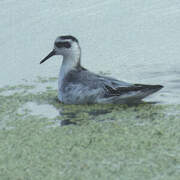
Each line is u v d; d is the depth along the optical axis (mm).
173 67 19672
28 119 15539
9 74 20328
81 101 16453
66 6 26250
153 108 15789
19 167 12062
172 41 22203
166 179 10969
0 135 14305
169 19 24344
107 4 26422
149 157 12094
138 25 23875
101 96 16203
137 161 11930
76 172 11586
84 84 16297
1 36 23500
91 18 24750
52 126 14789
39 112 16172
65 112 15961
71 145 13133
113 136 13523
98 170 11594
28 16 25188
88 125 14562
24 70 20625
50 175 11516
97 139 13383
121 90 16016
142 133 13617
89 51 21719
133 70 19734
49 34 23281
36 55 21812
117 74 19406
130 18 24641
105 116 15250
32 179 11398
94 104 16391
